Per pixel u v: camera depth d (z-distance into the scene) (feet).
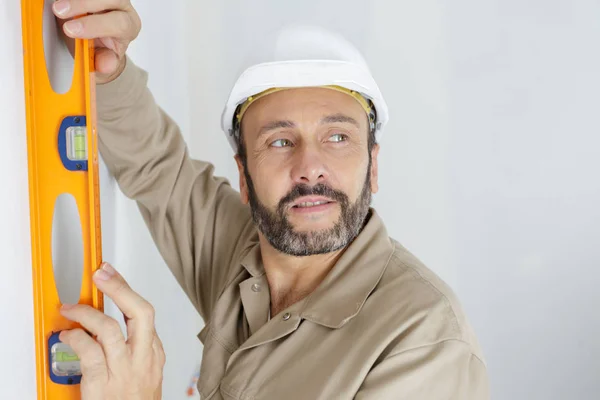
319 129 4.70
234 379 4.58
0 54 3.45
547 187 9.98
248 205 5.85
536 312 10.09
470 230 10.11
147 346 3.92
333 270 4.67
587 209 9.93
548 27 9.80
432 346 4.11
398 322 4.18
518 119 9.95
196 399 9.12
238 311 5.10
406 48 9.94
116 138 5.19
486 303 10.14
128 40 4.31
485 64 9.91
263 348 4.61
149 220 5.74
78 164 3.74
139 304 3.87
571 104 9.87
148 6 7.18
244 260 5.11
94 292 3.80
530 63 9.87
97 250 3.80
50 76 4.05
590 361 10.03
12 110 3.59
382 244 4.75
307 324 4.54
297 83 4.63
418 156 10.09
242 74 4.80
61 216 4.26
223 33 9.73
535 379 10.13
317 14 9.86
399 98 10.02
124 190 5.50
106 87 4.89
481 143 10.01
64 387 3.85
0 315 3.45
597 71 9.78
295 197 4.64
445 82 9.97
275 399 4.34
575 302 10.00
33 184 3.72
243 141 5.08
